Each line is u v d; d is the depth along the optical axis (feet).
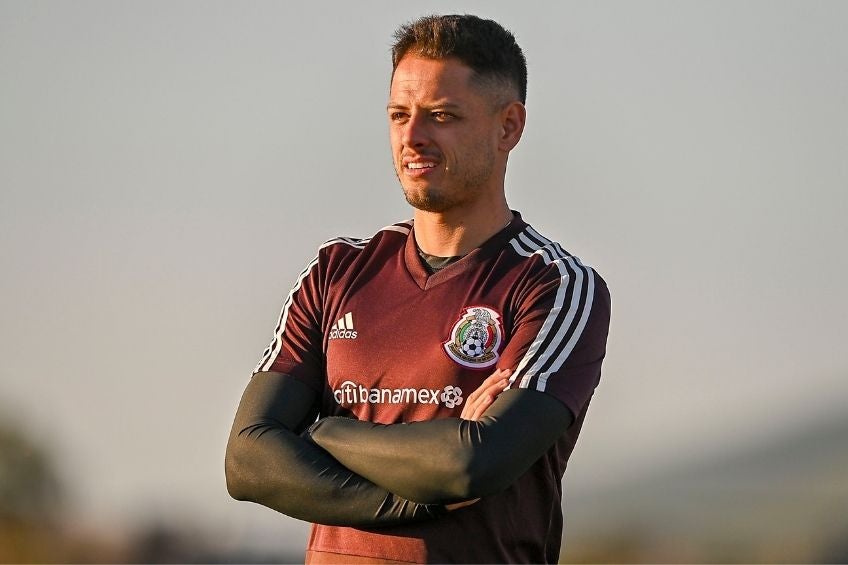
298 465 52.13
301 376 55.72
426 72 53.93
